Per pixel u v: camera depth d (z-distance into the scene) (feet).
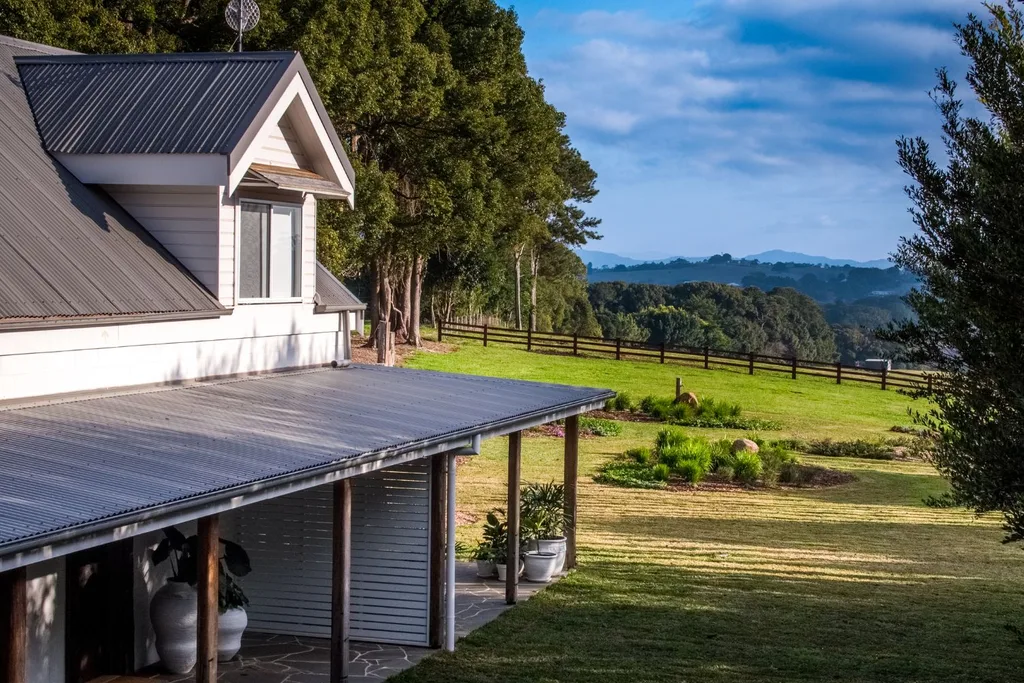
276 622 42.52
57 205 37.73
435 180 111.14
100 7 76.69
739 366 158.51
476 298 202.08
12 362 31.35
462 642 41.39
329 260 92.12
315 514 42.14
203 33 88.02
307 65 87.97
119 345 35.55
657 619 46.06
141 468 24.76
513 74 126.00
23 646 21.15
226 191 40.11
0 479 22.58
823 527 69.82
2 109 40.98
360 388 42.86
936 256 31.63
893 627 46.32
